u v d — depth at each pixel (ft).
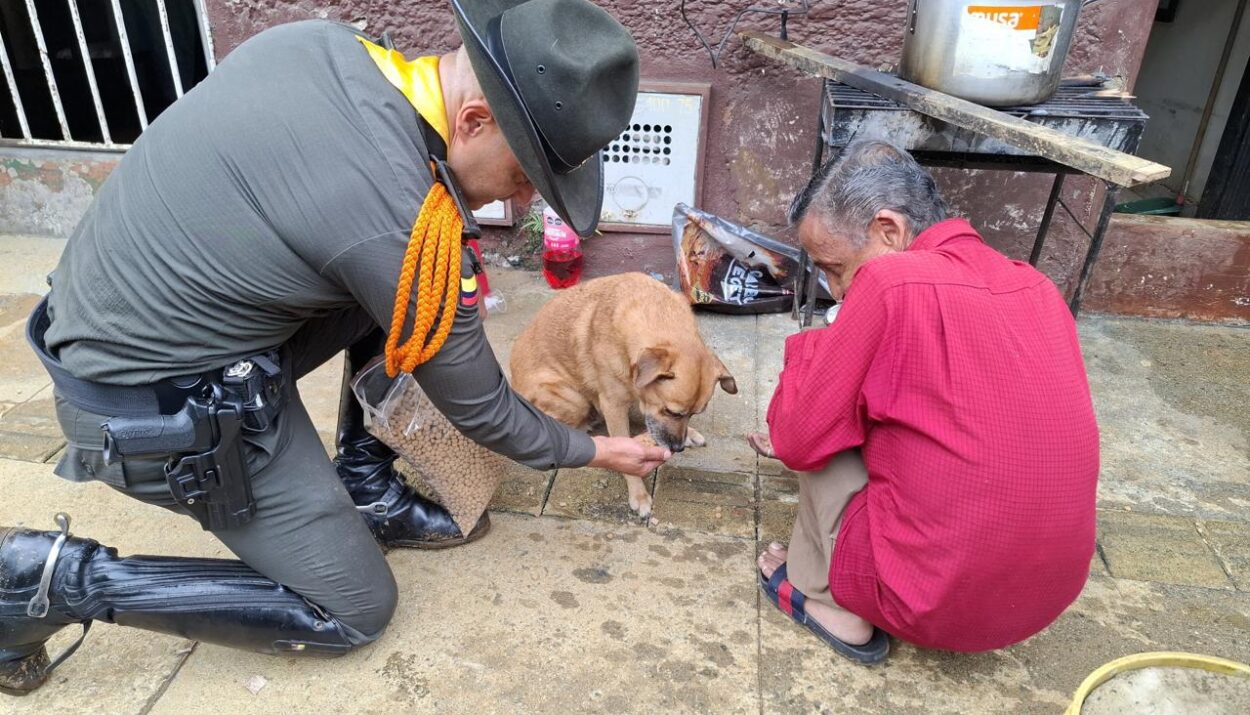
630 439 7.43
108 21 15.29
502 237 14.57
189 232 5.26
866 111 9.72
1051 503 5.84
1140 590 8.18
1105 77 11.53
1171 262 13.00
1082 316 13.57
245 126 5.17
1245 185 17.26
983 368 5.72
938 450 5.90
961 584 6.10
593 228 6.06
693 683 7.11
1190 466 10.03
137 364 5.51
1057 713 6.91
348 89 5.20
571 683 7.09
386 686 7.02
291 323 5.91
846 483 6.77
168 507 6.35
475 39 4.98
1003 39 8.85
